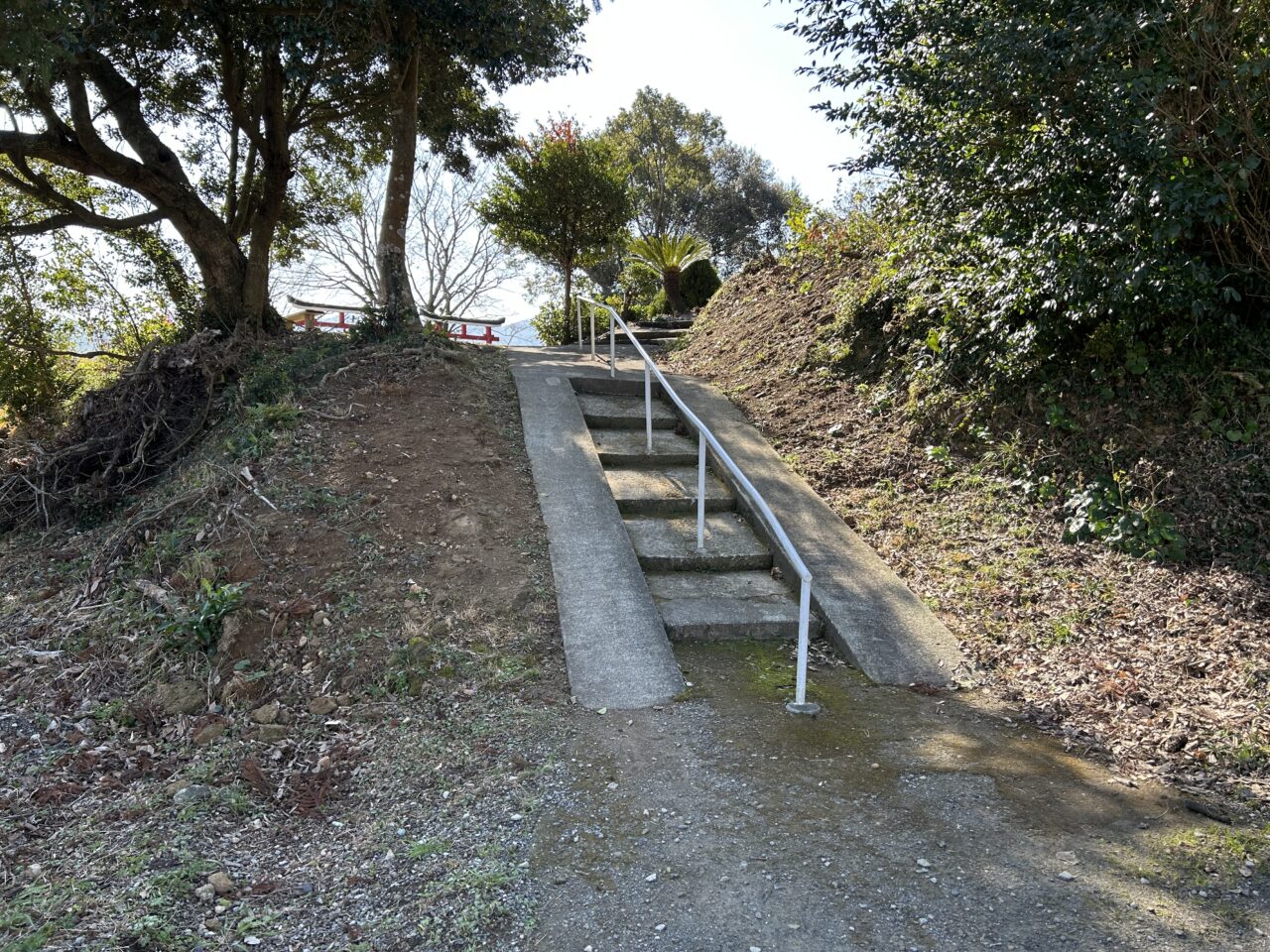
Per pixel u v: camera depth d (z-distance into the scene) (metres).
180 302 12.79
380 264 9.23
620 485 6.85
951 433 7.19
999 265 6.72
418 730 4.03
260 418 6.67
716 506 6.77
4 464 7.62
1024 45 5.05
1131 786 3.54
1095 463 6.10
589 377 8.83
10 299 12.05
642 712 4.24
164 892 2.87
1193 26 4.77
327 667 4.47
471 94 13.23
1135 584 5.23
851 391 8.49
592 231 18.02
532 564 5.52
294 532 5.44
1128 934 2.64
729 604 5.50
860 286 9.31
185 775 3.70
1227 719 3.95
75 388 12.80
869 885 2.88
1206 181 4.94
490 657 4.63
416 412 7.23
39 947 2.55
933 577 5.77
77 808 3.47
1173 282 5.45
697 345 12.15
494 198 18.39
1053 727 4.12
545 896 2.84
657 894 2.84
